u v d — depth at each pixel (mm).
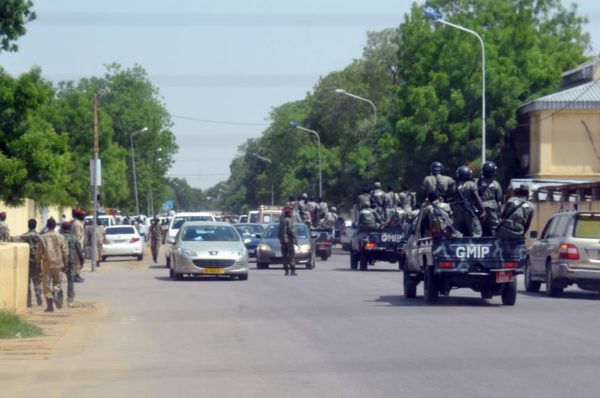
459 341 33156
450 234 47125
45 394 24234
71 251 48781
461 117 124125
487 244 45812
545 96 124312
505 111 124125
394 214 82938
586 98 123188
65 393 24344
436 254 45781
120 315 43781
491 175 48250
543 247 55844
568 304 48688
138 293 56688
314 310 45156
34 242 49719
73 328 38594
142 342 34125
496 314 42844
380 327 37656
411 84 126312
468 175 47875
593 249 52156
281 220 74688
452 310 44844
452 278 46500
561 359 28812
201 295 54875
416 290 54781
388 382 25109
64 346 33219
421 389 24016
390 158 127312
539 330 36344
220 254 67375
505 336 34469
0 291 40344
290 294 55062
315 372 26938
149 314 44156
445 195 49281
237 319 41469
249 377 26297
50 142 81062
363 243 80062
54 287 45906
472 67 123625
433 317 41469
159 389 24719
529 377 25594
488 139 126750
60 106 139625
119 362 29438
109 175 166500
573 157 124562
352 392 23797
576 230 52938
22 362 29531
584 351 30516
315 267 88438
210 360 29625
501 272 45750
